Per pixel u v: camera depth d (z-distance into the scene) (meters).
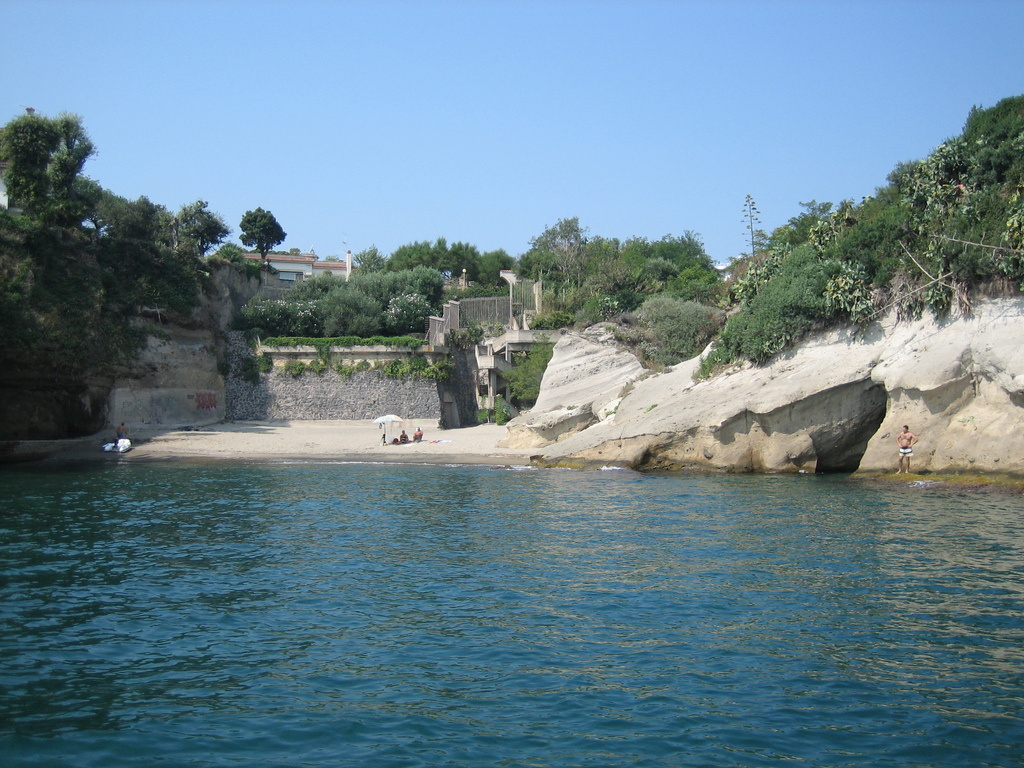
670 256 95.12
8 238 45.50
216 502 27.73
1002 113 38.34
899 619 14.28
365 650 12.98
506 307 67.75
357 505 27.06
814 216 58.75
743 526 22.58
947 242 32.31
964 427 30.58
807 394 34.09
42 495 29.17
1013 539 20.44
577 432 44.88
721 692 11.35
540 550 19.88
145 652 12.91
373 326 60.94
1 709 10.83
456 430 55.41
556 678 11.85
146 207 56.88
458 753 9.68
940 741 9.91
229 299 59.94
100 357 48.56
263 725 10.41
